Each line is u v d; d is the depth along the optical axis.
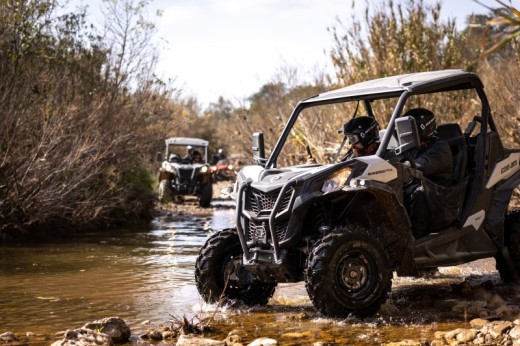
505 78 11.35
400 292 6.22
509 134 9.91
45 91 10.65
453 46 11.78
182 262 8.12
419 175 5.50
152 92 13.73
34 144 10.13
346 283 5.01
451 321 5.05
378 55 11.89
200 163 18.22
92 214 11.53
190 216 14.70
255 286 5.75
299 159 12.77
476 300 5.76
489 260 7.95
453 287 6.08
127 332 4.72
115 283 6.79
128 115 12.59
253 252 5.29
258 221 5.27
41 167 9.99
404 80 5.81
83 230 11.51
